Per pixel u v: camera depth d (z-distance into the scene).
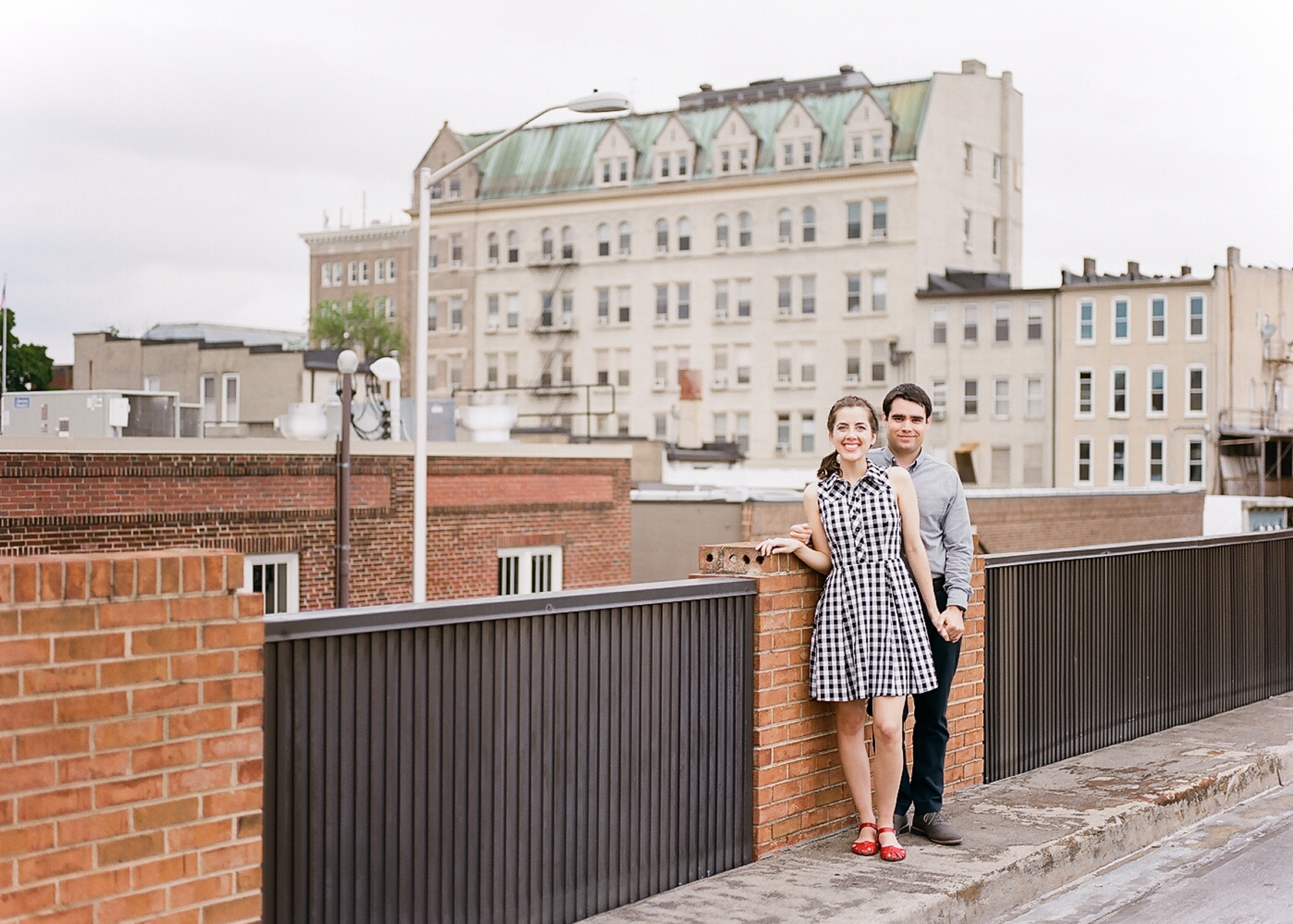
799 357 75.81
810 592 5.89
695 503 37.22
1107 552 8.30
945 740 5.96
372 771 4.13
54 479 19.64
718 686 5.48
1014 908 5.56
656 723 5.18
